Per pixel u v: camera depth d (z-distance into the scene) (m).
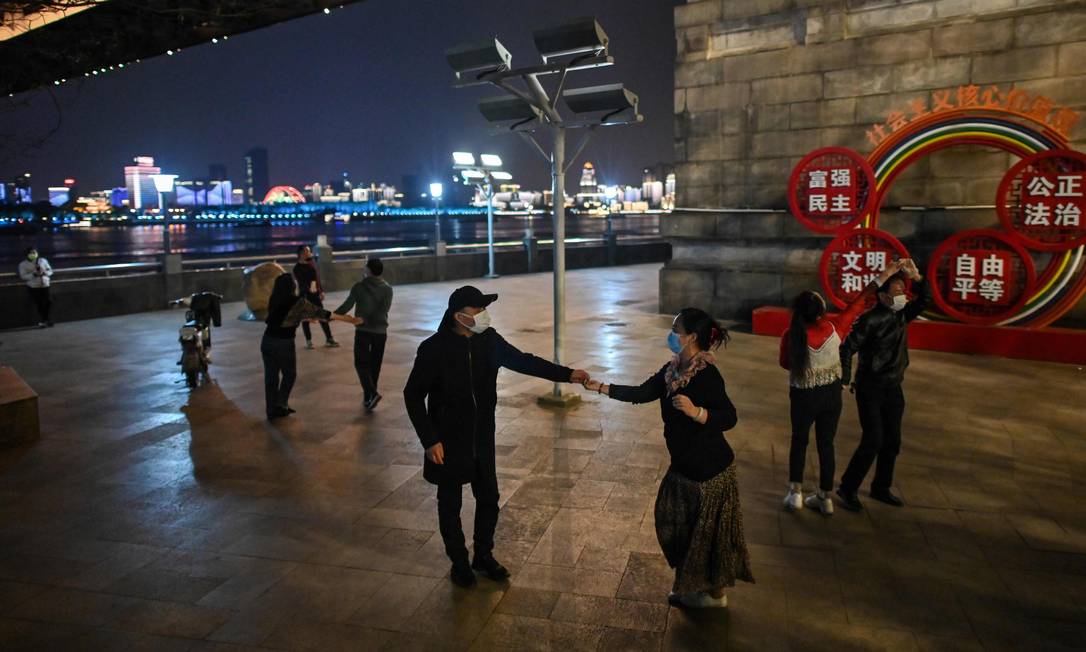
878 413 5.05
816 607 3.89
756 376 9.35
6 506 5.40
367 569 4.38
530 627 3.73
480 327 3.97
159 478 5.96
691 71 13.48
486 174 22.84
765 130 12.84
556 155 7.69
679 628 3.70
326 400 8.43
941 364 9.87
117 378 9.70
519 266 24.88
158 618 3.84
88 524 5.07
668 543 3.82
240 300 18.53
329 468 6.17
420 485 5.77
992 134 10.59
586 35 6.87
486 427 4.11
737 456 6.34
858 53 11.76
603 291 19.28
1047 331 10.00
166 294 17.06
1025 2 10.33
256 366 10.38
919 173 11.35
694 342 3.65
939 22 11.01
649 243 29.69
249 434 7.14
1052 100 10.20
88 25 13.81
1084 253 9.91
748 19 12.76
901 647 3.51
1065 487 5.59
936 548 4.58
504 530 4.89
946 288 11.03
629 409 7.83
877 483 5.31
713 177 13.53
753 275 13.27
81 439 7.04
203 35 14.97
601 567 4.37
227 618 3.84
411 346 11.85
